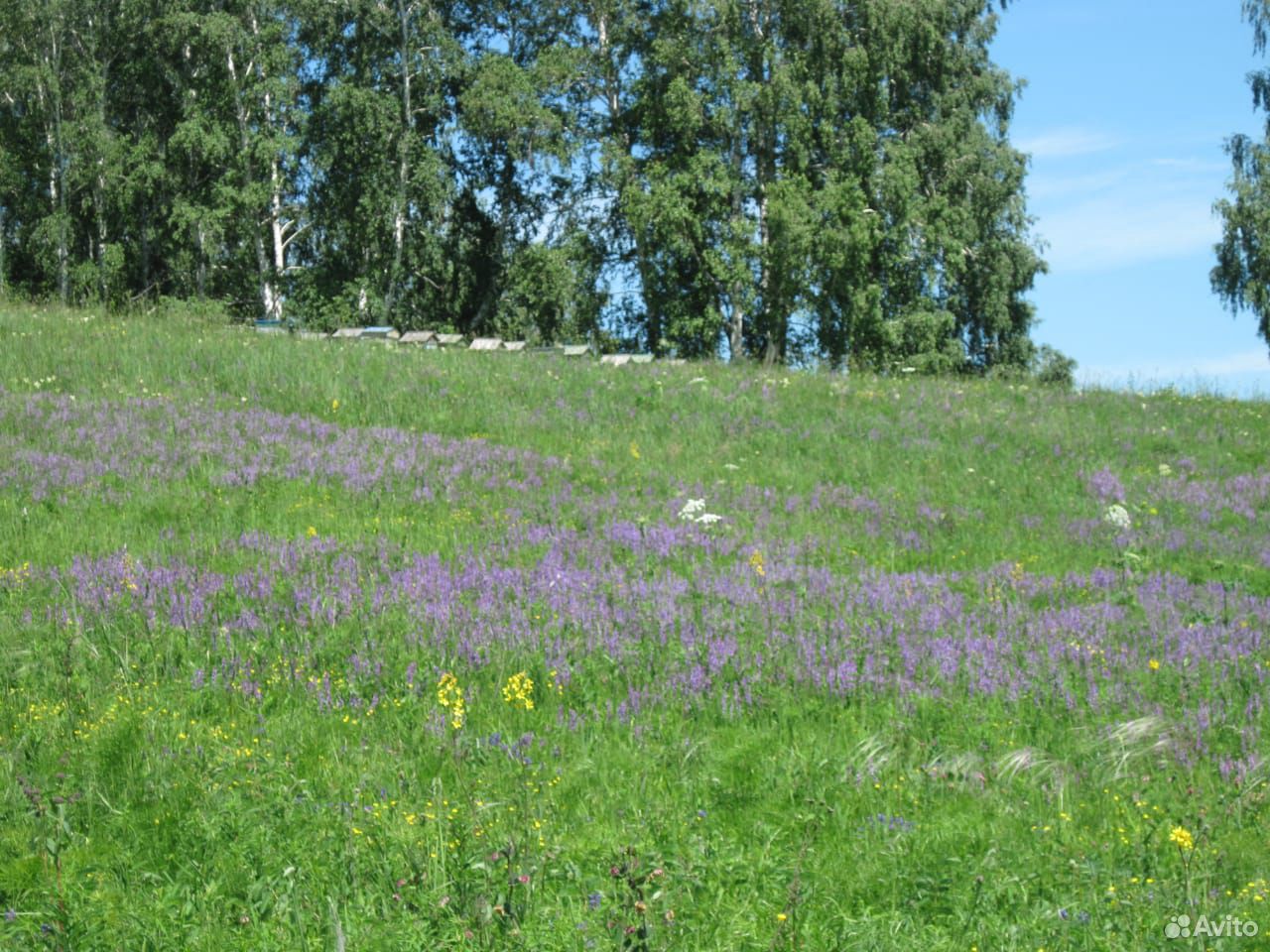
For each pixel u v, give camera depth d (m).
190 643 11.30
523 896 7.27
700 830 8.45
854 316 45.56
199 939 7.06
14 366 22.05
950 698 10.80
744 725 10.23
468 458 18.89
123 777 9.02
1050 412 25.30
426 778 9.12
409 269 51.94
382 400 22.23
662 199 45.81
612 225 52.25
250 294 54.09
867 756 9.57
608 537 15.46
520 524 15.84
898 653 11.62
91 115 48.94
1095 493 19.69
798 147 46.56
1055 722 10.52
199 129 47.69
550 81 48.53
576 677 10.92
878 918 7.31
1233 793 9.08
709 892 7.56
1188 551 16.86
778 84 45.38
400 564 13.62
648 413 23.30
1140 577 15.13
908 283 47.94
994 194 48.22
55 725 9.72
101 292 51.00
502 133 49.31
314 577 12.92
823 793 8.93
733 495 18.38
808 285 46.34
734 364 31.16
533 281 49.62
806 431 22.48
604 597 12.79
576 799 8.88
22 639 11.16
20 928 7.09
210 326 30.23
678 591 13.22
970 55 50.94
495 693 10.61
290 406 21.62
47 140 51.47
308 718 10.03
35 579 12.53
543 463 19.03
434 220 51.25
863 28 47.78
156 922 7.17
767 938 7.21
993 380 31.11
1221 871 8.01
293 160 49.75
